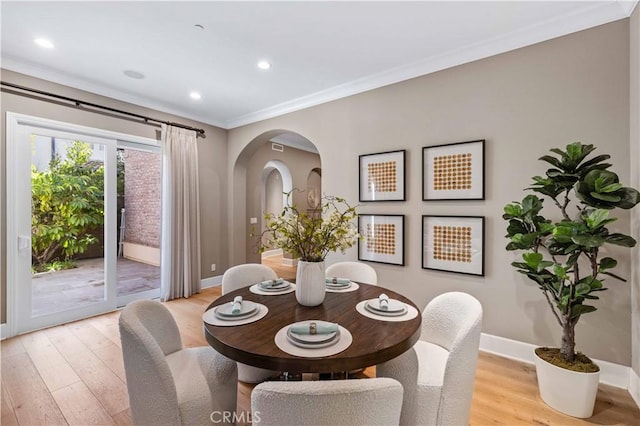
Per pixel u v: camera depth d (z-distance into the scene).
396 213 2.99
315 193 7.68
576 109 2.15
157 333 1.55
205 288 4.46
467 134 2.59
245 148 4.59
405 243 2.93
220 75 3.05
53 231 3.09
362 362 1.12
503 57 2.42
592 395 1.72
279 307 1.65
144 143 3.80
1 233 2.73
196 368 1.46
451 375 1.31
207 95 3.58
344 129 3.38
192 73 3.01
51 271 3.07
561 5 2.00
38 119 2.92
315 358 1.09
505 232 2.42
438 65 2.71
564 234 1.70
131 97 3.58
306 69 2.92
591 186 1.65
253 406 0.83
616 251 2.03
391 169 3.01
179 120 4.17
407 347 1.27
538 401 1.90
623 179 1.99
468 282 2.59
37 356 2.44
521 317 2.37
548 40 2.24
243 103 3.85
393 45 2.49
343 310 1.61
